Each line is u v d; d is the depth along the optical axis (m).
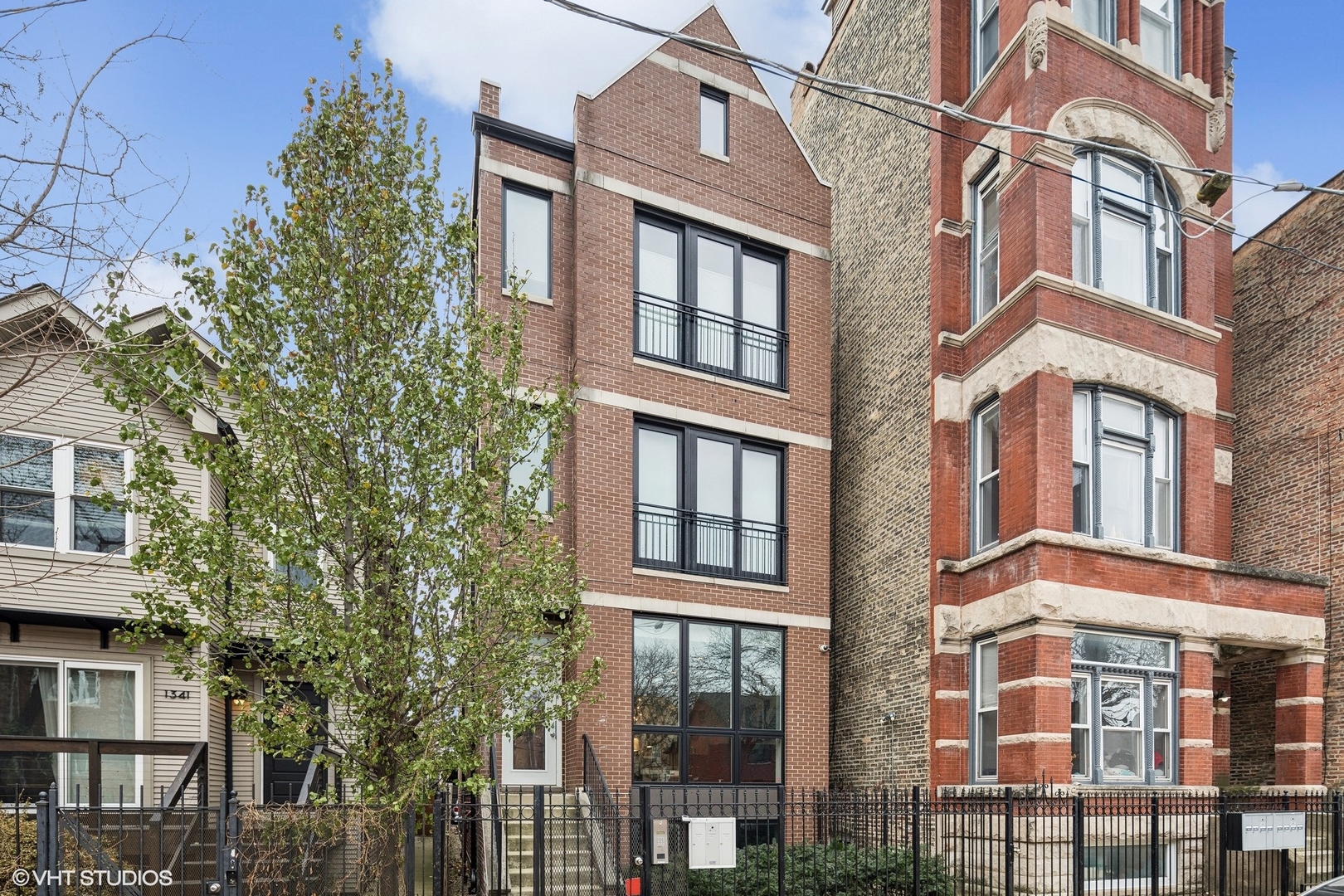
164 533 9.97
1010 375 13.98
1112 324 14.09
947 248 15.58
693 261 16.09
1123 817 12.09
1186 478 14.51
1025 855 12.25
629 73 15.89
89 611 13.34
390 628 9.61
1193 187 15.37
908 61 17.36
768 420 16.25
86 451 13.80
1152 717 13.68
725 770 14.95
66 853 9.84
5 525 13.16
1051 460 13.29
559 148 15.46
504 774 13.94
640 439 15.31
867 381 17.73
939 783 14.17
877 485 16.98
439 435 9.84
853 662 17.11
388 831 9.62
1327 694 16.16
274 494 9.34
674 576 14.93
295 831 9.63
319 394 9.46
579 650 10.68
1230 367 16.55
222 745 14.93
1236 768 17.48
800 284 16.97
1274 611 14.67
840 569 17.97
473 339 10.24
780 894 10.82
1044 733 12.60
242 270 9.46
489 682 10.11
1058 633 12.90
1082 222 14.46
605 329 15.02
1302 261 17.67
